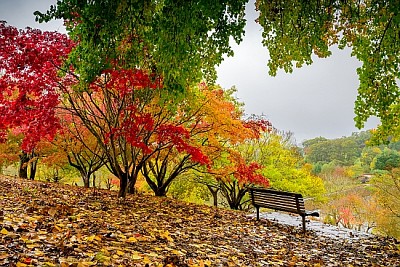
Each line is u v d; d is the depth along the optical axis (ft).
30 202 22.00
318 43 20.31
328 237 26.05
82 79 18.34
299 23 19.13
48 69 26.63
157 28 15.96
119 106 29.50
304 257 19.13
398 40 18.26
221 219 28.35
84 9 14.60
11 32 24.45
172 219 24.26
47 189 33.01
